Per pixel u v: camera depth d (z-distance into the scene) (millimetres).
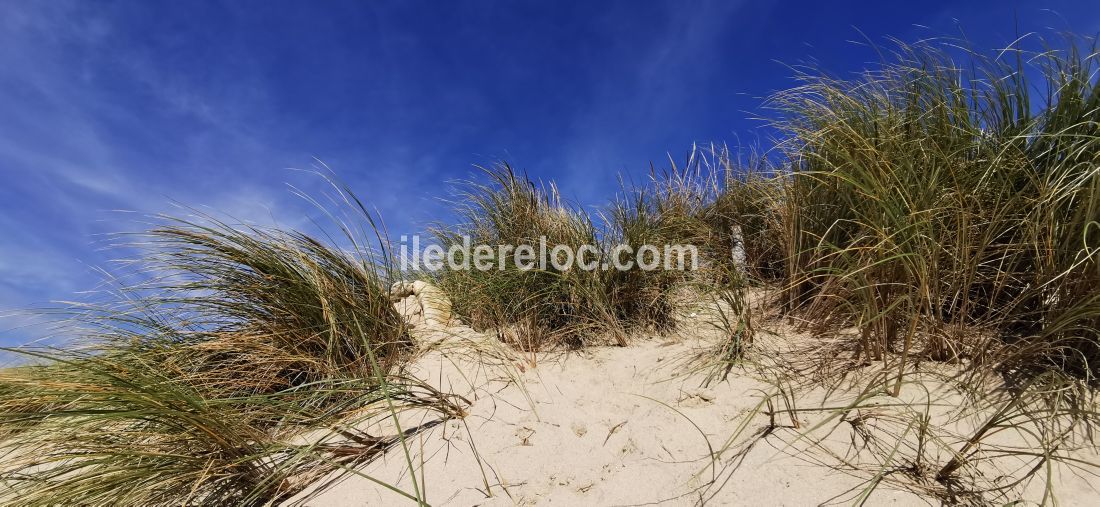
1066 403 1845
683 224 3914
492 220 4211
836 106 3090
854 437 1866
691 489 1796
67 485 1941
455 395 2492
